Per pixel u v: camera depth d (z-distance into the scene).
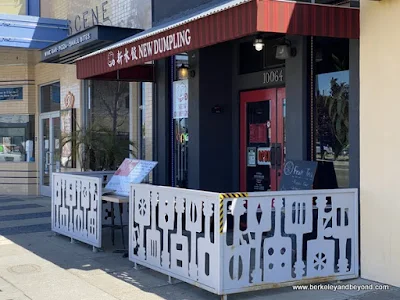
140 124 11.48
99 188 7.77
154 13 10.77
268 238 5.65
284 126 8.71
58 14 14.75
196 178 9.62
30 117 16.38
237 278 5.44
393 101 5.89
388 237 5.96
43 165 16.20
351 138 6.59
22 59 15.50
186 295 5.79
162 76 10.52
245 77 9.46
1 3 16.05
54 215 9.17
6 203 14.15
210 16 6.07
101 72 8.39
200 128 9.54
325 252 6.02
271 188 8.96
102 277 6.55
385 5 5.95
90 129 11.84
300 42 7.85
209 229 5.50
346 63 7.46
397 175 5.86
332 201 6.05
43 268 7.02
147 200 6.58
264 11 5.56
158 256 6.38
